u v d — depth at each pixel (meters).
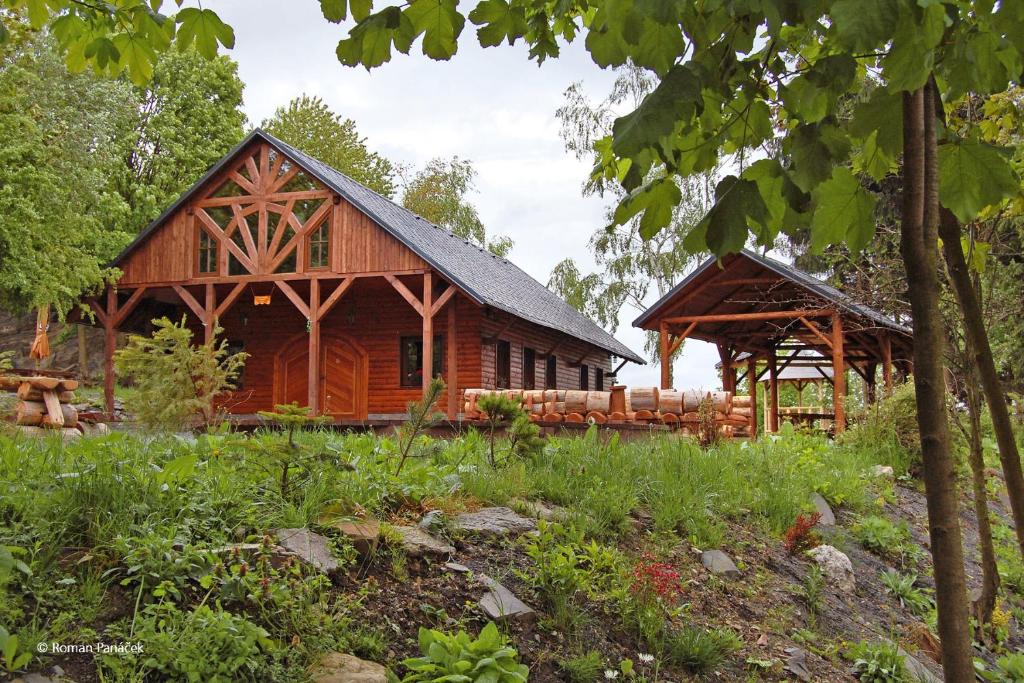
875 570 7.78
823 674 5.38
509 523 5.68
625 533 6.33
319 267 21.23
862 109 2.55
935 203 2.46
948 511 2.48
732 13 1.91
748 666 5.17
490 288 22.67
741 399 17.16
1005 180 2.61
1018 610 7.80
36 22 3.63
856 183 2.35
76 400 23.36
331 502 5.05
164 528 4.20
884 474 11.52
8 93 22.48
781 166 2.13
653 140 1.86
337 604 4.17
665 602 5.30
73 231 23.81
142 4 3.32
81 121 24.70
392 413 22.88
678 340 19.39
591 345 29.52
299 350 23.92
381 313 23.25
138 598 3.62
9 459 4.81
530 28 2.96
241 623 3.62
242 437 5.86
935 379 2.47
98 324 25.30
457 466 6.71
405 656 4.02
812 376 26.59
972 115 4.83
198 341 24.72
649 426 11.84
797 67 2.60
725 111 2.54
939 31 1.97
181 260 22.19
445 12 2.39
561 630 4.76
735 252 1.98
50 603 3.59
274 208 21.55
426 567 4.84
